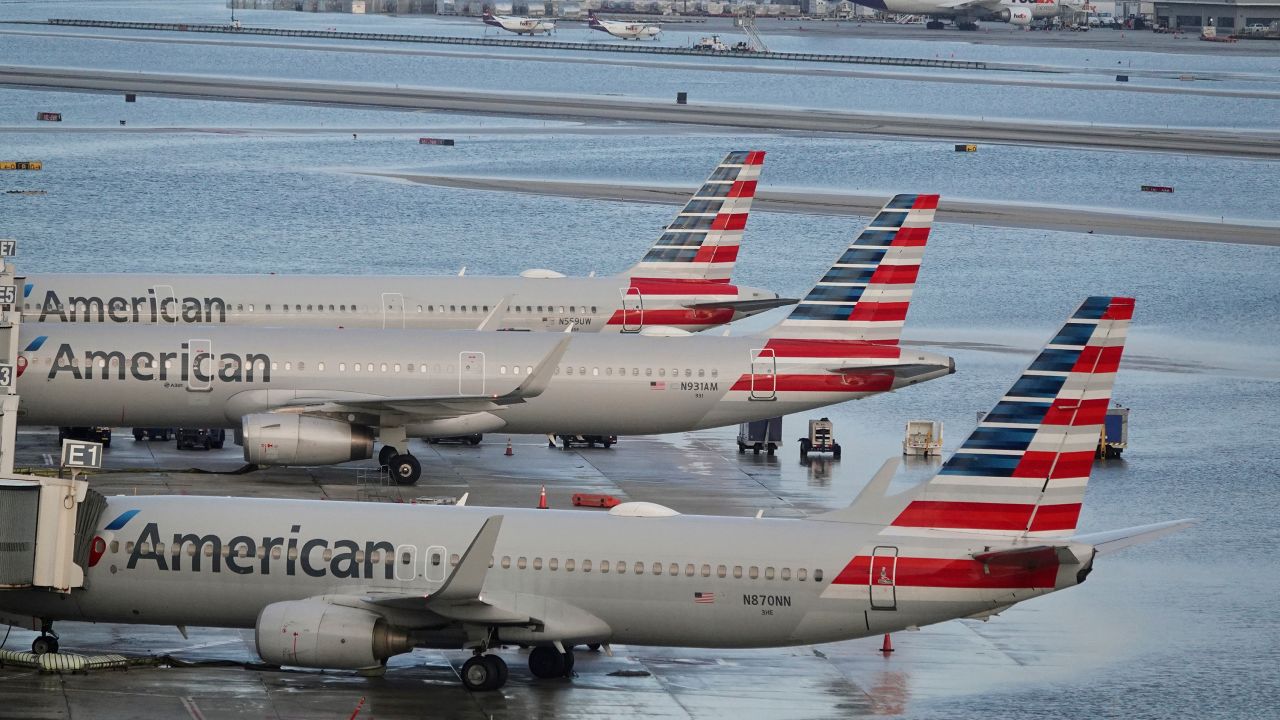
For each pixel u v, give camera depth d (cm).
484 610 19538
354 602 19775
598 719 19562
